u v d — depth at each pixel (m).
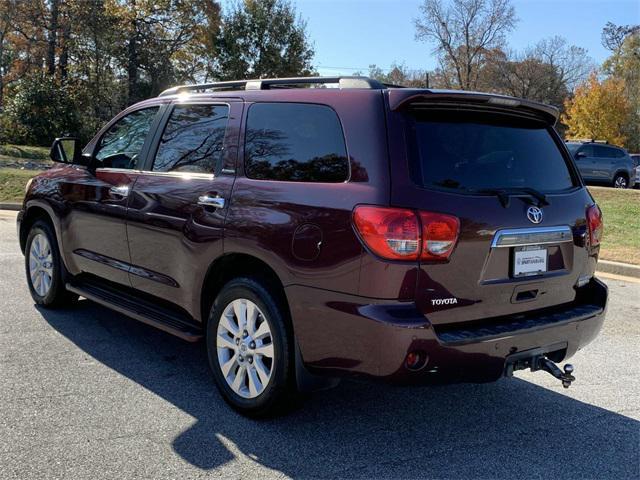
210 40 36.84
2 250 8.50
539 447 3.37
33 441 3.18
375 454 3.21
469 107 3.36
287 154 3.47
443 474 3.03
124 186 4.51
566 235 3.55
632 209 13.06
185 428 3.42
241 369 3.59
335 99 3.32
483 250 3.12
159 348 4.74
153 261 4.24
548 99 62.19
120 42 32.69
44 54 31.72
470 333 3.08
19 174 16.47
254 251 3.40
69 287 5.18
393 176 2.98
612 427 3.65
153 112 4.63
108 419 3.48
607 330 5.78
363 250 2.95
